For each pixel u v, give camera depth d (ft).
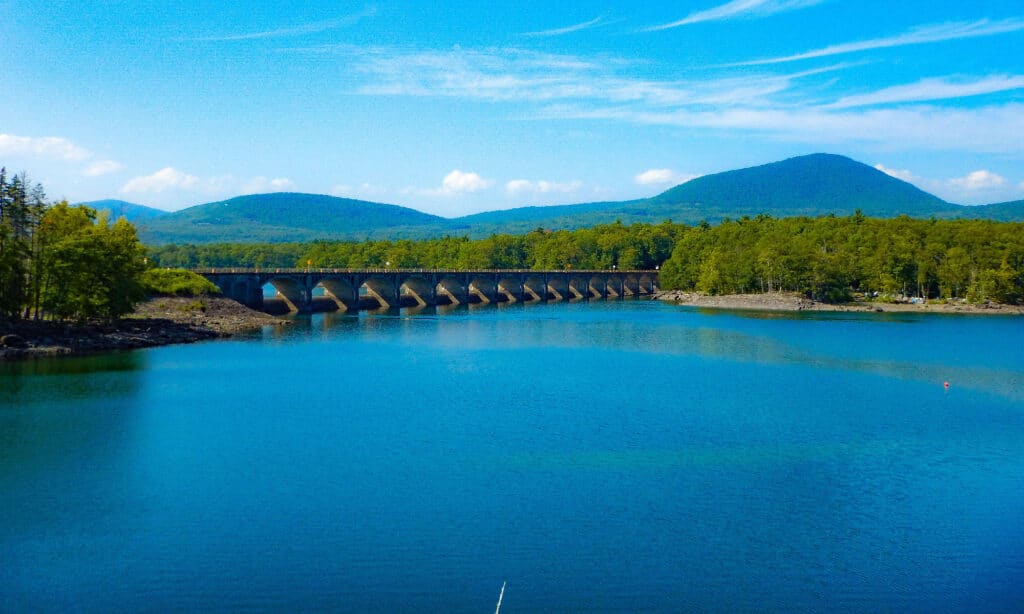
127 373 386.32
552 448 262.06
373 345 517.14
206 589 163.02
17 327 454.81
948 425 299.99
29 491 216.33
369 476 231.09
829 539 191.01
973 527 199.41
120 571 170.40
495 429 286.25
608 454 255.70
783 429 290.97
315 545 183.42
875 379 396.16
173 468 236.84
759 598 163.02
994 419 310.45
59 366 401.70
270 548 181.78
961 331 620.49
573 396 347.15
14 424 284.41
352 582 166.40
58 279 477.36
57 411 304.91
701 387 371.56
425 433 279.28
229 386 360.07
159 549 180.96
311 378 384.47
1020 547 187.83
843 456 257.55
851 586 168.55
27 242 491.72
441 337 572.10
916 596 164.76
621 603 160.04
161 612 154.40
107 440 265.75
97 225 602.03
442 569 172.65
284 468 237.86
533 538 188.65
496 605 158.51
